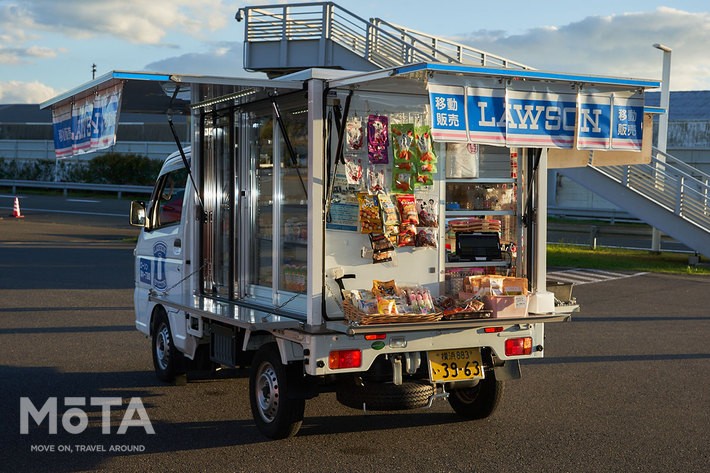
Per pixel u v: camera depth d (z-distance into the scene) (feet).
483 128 18.45
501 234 22.90
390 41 71.67
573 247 79.36
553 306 22.02
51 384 27.40
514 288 21.36
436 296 21.72
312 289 19.89
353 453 20.22
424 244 21.34
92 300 45.78
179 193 28.50
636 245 83.25
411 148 21.18
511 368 22.12
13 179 159.02
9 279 53.67
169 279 28.50
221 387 27.43
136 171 142.82
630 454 20.22
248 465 19.20
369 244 20.90
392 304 19.86
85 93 23.02
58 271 57.88
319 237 19.98
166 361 27.61
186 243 27.43
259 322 19.81
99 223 96.37
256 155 24.11
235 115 25.14
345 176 20.63
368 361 19.79
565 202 119.34
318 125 19.95
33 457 19.75
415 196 21.52
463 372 20.88
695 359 32.27
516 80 18.80
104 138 21.65
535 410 24.61
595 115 19.79
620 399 25.94
